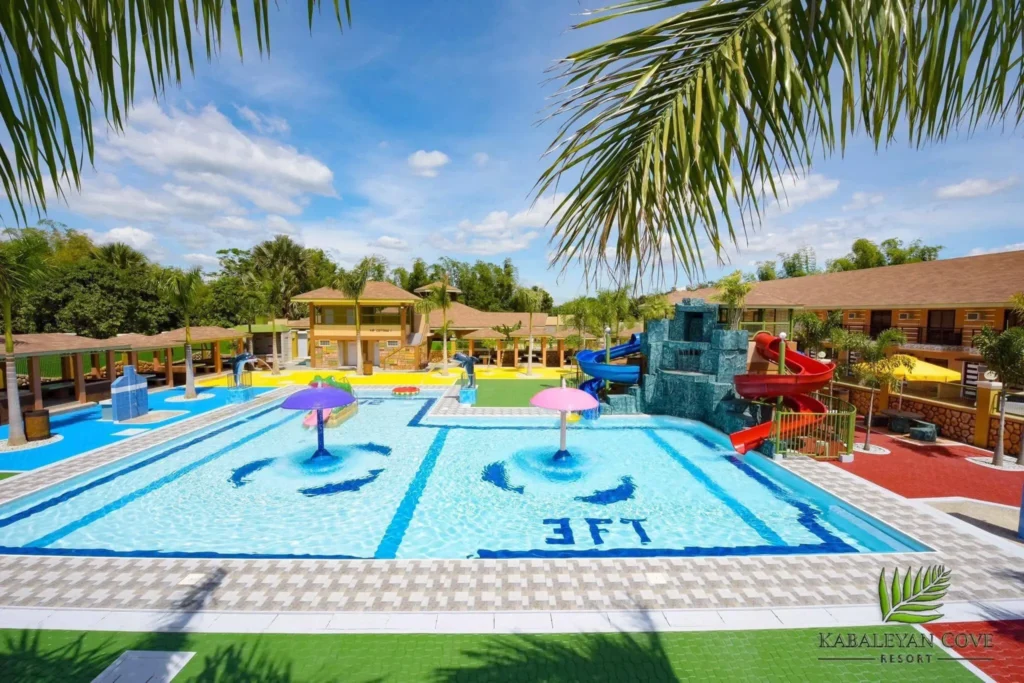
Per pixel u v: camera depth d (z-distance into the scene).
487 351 43.91
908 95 2.11
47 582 7.65
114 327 34.22
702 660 5.90
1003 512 11.05
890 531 9.73
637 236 2.29
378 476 13.86
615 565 8.11
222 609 6.95
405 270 65.88
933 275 25.05
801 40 1.88
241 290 47.22
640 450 16.39
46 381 27.70
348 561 8.26
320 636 6.34
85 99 2.15
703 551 9.59
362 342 39.25
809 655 5.98
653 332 21.16
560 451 15.62
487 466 14.73
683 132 1.95
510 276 65.38
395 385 29.66
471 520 11.04
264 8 2.45
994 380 16.52
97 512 11.36
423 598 7.19
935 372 17.09
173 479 13.55
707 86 1.93
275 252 64.38
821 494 11.93
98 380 30.00
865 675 5.64
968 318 20.83
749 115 1.93
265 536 10.23
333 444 17.08
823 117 1.95
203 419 19.83
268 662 5.86
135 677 5.61
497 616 6.75
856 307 25.38
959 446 16.23
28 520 10.90
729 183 2.01
